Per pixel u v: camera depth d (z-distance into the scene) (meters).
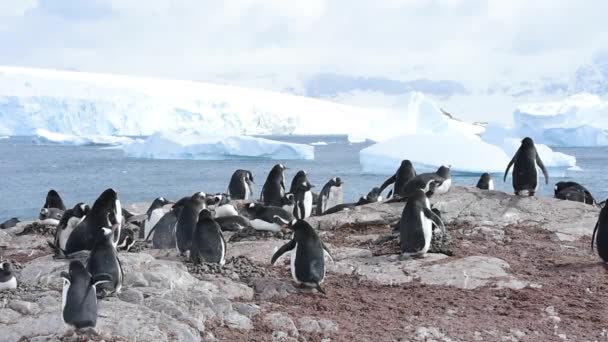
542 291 9.20
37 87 144.38
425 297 8.96
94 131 108.25
